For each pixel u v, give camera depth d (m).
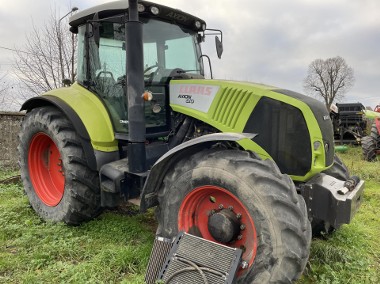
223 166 2.71
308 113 3.03
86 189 3.87
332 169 3.50
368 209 4.92
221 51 4.48
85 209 3.93
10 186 5.65
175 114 3.79
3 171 6.86
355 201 2.84
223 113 3.33
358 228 4.04
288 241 2.44
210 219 2.80
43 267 3.14
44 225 4.01
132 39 3.31
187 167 2.92
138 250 3.33
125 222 4.06
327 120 3.19
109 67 3.82
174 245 2.75
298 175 3.08
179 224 2.95
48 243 3.53
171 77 3.83
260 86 3.30
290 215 2.47
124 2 3.54
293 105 3.05
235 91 3.30
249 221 2.69
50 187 4.45
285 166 3.11
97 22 3.44
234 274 2.46
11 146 7.08
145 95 3.37
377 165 7.72
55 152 4.41
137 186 3.53
